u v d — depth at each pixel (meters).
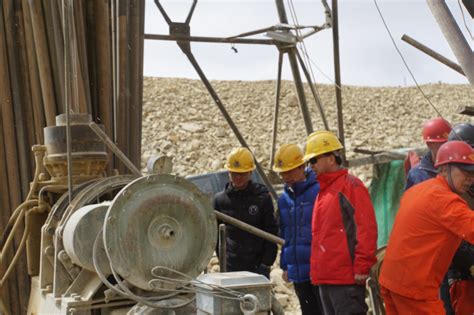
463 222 4.30
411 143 19.83
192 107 21.94
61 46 6.59
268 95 23.58
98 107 6.89
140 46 7.32
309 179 5.88
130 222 4.56
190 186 4.79
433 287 4.51
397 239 4.59
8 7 6.71
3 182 6.65
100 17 6.88
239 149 6.41
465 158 4.41
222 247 5.58
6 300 6.41
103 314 4.91
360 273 4.94
